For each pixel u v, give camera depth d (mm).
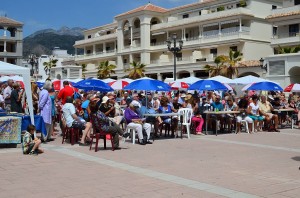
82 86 20547
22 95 15477
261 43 49719
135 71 57156
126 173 8703
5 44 76375
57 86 24234
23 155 11023
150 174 8625
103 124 12148
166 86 16938
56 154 11344
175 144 14078
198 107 18031
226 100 20578
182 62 52938
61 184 7551
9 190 7047
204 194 6898
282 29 43375
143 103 18750
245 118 18969
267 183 7875
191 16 58188
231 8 51875
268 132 19125
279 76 39188
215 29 51938
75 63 79000
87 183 7668
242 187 7488
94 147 12977
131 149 12648
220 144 14172
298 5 41469
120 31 65938
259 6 49812
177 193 6941
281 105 23234
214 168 9445
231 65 44938
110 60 69875
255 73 42969
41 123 14000
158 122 16172
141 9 61000
